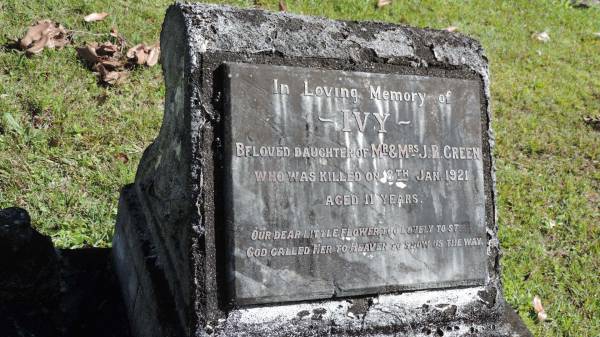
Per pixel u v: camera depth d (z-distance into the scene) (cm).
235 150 134
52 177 195
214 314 133
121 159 204
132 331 155
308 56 143
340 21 149
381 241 142
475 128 151
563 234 212
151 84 232
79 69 227
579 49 346
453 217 148
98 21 252
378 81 145
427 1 349
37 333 152
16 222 155
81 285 166
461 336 146
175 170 142
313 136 139
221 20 140
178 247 139
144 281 149
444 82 150
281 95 138
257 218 134
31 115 209
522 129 259
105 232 186
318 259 138
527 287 191
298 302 137
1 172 192
